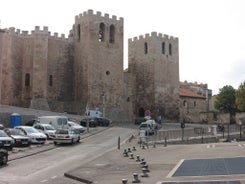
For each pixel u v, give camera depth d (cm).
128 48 10000
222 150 3197
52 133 4797
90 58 8206
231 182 1795
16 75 8038
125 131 5916
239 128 6275
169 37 9825
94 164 2725
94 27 8325
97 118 6806
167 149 3612
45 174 2416
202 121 10850
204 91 12469
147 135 4550
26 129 4325
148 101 9444
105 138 5003
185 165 2450
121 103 8662
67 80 8462
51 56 8250
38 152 3612
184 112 10606
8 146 3525
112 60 8550
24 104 8019
